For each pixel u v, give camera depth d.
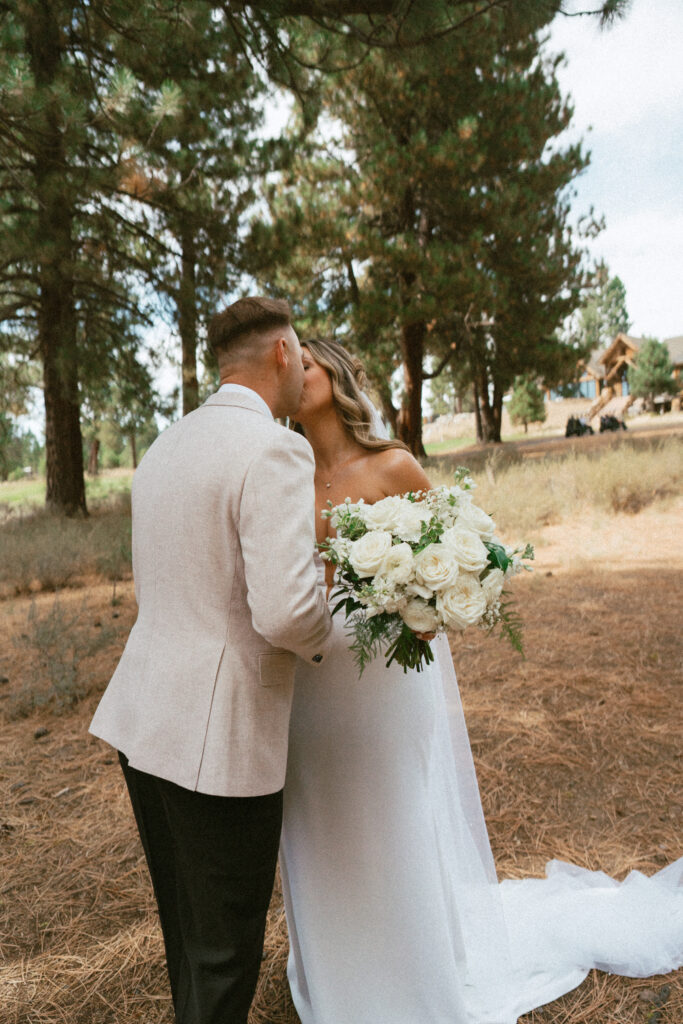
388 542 1.66
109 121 7.73
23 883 2.77
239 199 10.91
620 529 8.62
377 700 1.91
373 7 4.94
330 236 14.04
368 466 2.20
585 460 11.63
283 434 1.57
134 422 13.43
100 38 7.62
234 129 10.26
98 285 11.73
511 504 9.66
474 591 1.67
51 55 7.27
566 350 19.89
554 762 3.46
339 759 1.92
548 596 6.26
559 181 16.91
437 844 2.08
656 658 4.63
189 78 8.22
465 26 4.87
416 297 14.86
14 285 13.02
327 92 14.03
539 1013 2.08
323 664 1.93
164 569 1.62
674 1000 2.10
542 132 15.70
